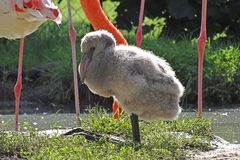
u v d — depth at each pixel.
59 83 14.16
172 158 8.03
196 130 9.58
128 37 16.03
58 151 7.87
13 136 8.70
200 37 10.50
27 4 9.66
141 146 8.31
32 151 8.13
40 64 15.16
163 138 8.81
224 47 15.22
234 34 16.17
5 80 14.65
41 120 12.16
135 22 16.06
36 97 14.23
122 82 8.23
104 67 8.32
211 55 14.23
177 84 8.46
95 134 9.05
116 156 7.59
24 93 14.41
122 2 16.14
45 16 9.70
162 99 8.35
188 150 8.62
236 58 14.23
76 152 7.79
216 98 13.72
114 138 8.94
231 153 8.20
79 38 16.19
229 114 12.45
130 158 7.61
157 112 8.42
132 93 8.27
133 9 16.09
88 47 8.47
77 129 9.38
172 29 16.27
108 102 13.71
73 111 13.30
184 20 16.14
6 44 16.52
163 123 9.81
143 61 8.34
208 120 10.01
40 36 16.72
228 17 15.96
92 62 8.42
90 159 7.49
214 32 16.03
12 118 12.48
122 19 16.11
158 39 15.63
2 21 9.90
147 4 16.19
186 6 15.55
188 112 12.62
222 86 13.74
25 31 10.21
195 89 13.71
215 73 13.86
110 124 9.55
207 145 8.87
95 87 8.51
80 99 13.87
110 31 10.84
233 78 13.81
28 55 15.73
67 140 8.50
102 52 8.40
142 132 9.20
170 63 14.13
